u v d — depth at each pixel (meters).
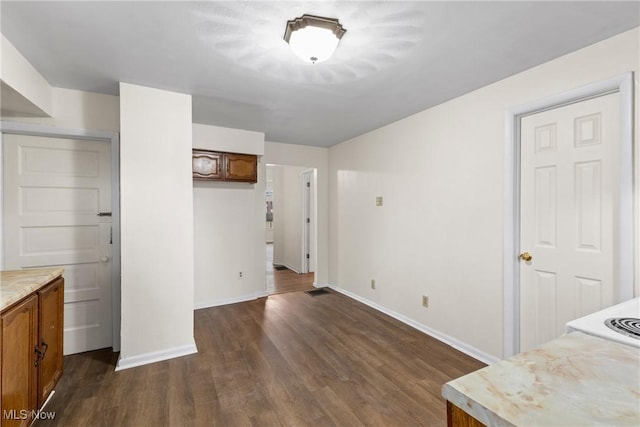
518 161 2.25
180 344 2.54
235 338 2.88
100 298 2.67
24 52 1.89
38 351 1.66
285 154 4.51
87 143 2.62
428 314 2.99
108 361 2.44
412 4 1.44
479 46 1.83
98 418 1.76
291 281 5.23
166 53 1.91
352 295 4.23
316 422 1.74
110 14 1.52
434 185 2.91
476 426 0.65
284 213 6.73
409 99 2.70
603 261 1.80
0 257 2.36
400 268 3.35
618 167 1.74
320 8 1.47
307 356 2.52
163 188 2.46
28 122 2.38
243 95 2.59
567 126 1.97
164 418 1.77
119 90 2.43
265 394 2.00
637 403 0.63
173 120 2.50
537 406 0.62
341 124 3.50
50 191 2.52
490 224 2.40
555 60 1.99
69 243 2.57
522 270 2.24
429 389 2.06
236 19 1.56
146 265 2.41
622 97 1.68
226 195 3.95
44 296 1.75
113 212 2.65
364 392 2.03
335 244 4.68
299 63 2.03
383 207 3.62
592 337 0.98
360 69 2.12
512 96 2.24
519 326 2.26
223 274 3.93
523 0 1.41
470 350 2.55
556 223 2.04
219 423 1.73
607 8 1.47
